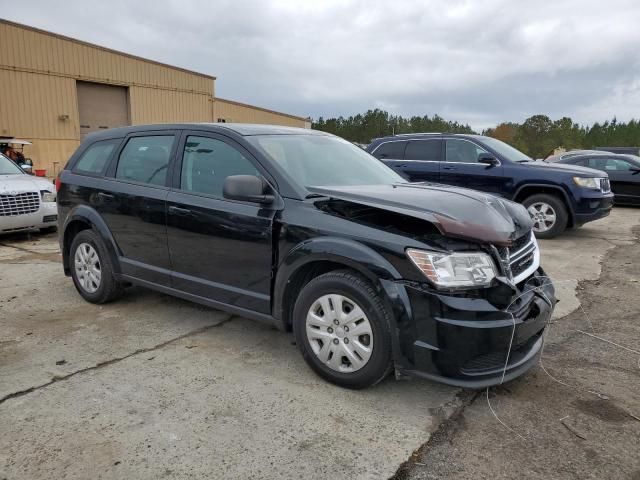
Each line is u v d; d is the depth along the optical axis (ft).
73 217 15.75
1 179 25.82
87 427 8.97
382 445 8.63
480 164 29.58
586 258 23.41
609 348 12.94
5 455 8.16
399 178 14.51
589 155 45.57
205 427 9.03
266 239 11.17
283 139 13.21
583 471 8.03
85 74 78.79
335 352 10.32
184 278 13.03
